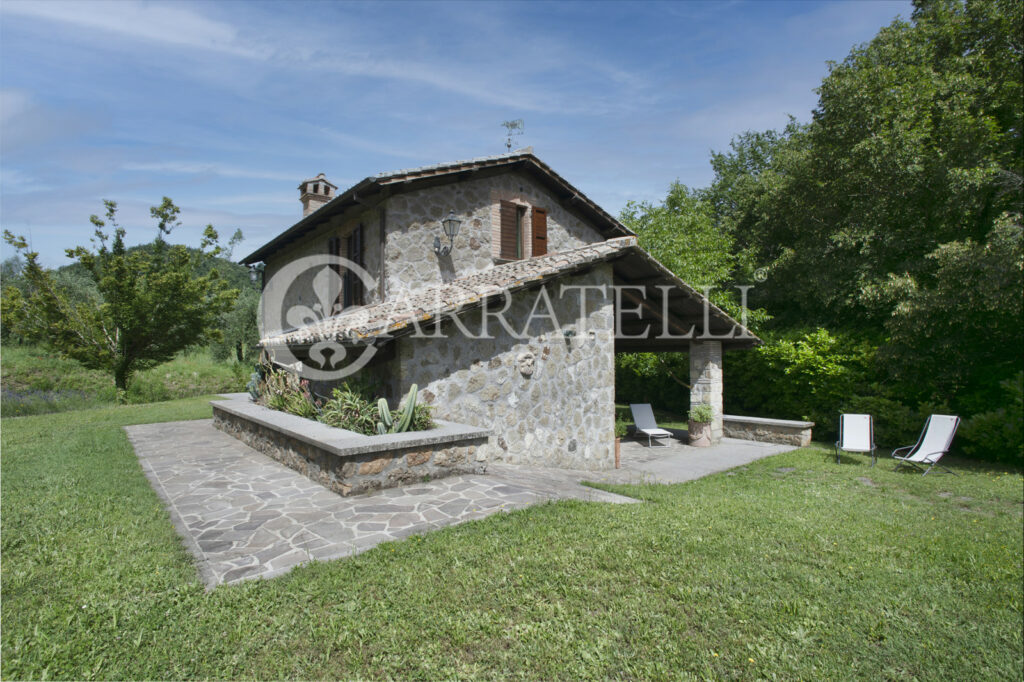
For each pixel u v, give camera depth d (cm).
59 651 297
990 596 404
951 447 1159
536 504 575
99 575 395
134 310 2002
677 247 1775
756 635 331
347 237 1220
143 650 301
